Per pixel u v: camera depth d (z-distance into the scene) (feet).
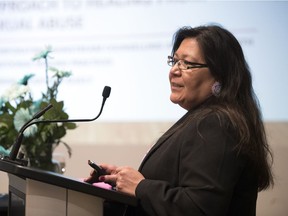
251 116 5.30
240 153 4.84
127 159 11.00
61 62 10.98
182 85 5.44
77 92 10.91
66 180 4.31
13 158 5.14
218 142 4.78
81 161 11.22
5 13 11.18
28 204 4.53
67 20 11.05
